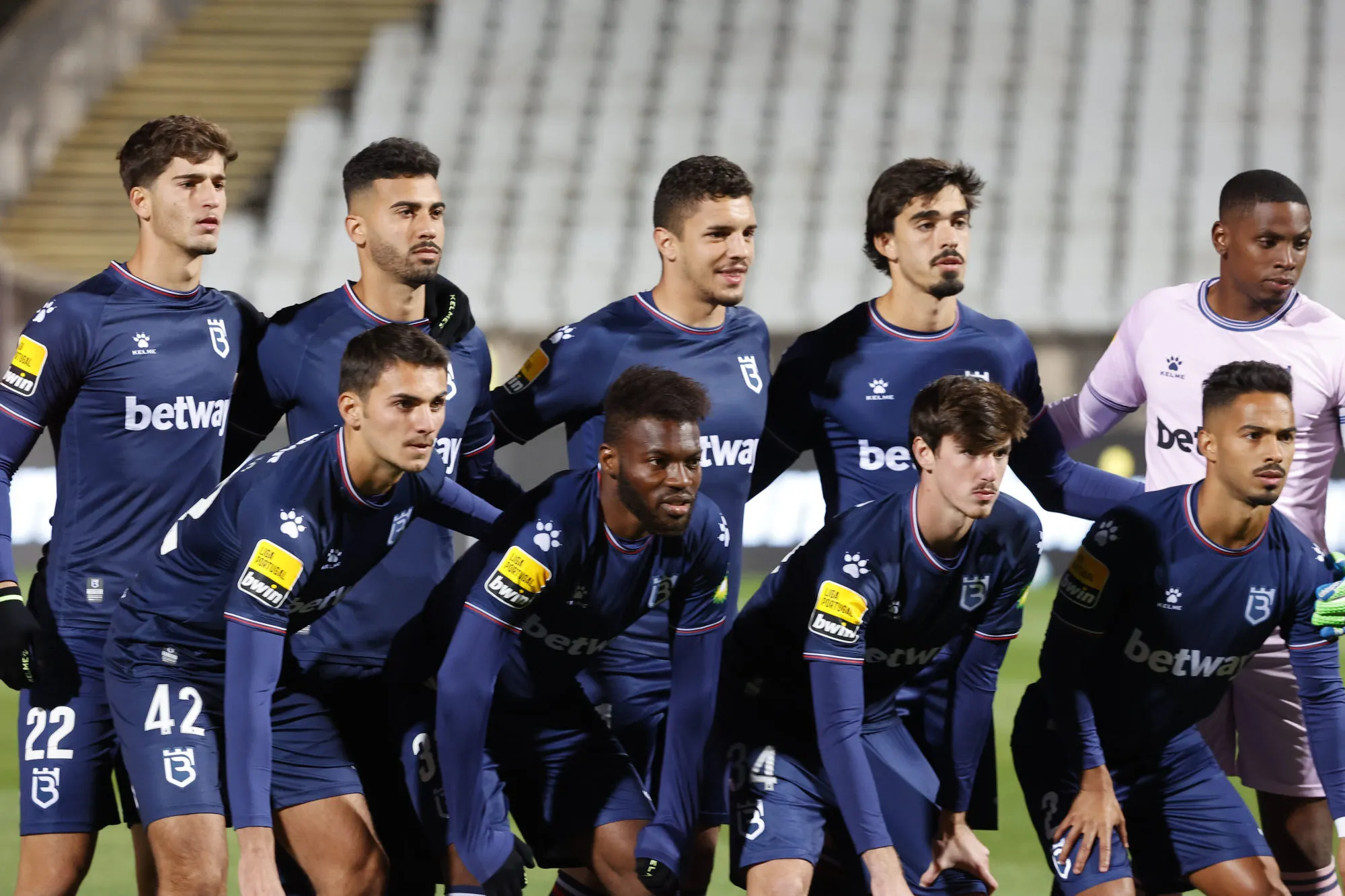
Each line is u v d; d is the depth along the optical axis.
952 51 65.19
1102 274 56.31
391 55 67.50
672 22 67.50
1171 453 16.44
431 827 13.98
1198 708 14.27
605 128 63.75
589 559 13.18
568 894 14.76
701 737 13.51
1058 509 16.84
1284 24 64.44
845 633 13.07
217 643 13.47
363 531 13.14
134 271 14.71
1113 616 13.91
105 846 20.23
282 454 13.07
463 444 15.84
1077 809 13.68
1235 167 59.78
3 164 63.34
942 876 13.77
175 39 69.06
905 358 15.53
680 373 15.08
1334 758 13.81
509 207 60.81
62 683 14.10
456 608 13.72
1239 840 13.86
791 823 13.55
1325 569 13.84
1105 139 61.34
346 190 15.18
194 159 14.37
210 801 13.08
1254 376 13.17
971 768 13.82
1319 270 55.69
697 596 13.46
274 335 15.26
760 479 16.50
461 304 15.69
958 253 15.01
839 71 65.00
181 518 13.63
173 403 14.53
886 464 15.58
